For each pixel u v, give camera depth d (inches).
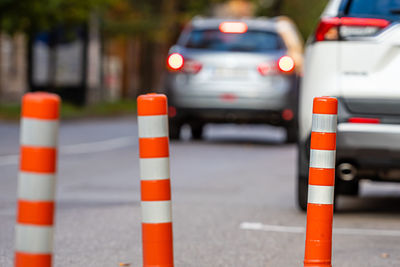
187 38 1090.7
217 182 734.5
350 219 555.5
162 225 302.7
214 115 1070.4
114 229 509.7
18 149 1004.6
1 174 772.0
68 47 2078.0
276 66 1062.4
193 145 1091.9
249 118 1072.2
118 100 2655.0
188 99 1070.4
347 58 526.0
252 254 445.1
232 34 1082.1
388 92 518.6
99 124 1544.0
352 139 518.3
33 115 231.1
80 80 2079.2
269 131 1419.8
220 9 3083.2
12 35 1684.3
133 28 2290.8
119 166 850.1
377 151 517.3
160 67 2640.3
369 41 523.5
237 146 1098.1
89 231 502.3
